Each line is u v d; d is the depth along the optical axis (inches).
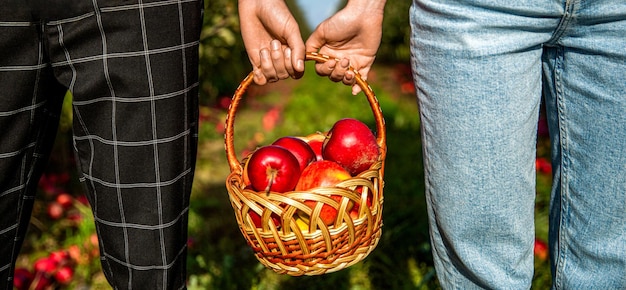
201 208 135.4
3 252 65.6
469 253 61.5
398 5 331.9
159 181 63.2
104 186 63.9
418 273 103.0
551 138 64.5
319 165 63.6
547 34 55.5
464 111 56.2
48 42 59.3
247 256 110.7
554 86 60.0
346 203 59.2
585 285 62.0
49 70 61.6
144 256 65.2
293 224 59.4
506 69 55.0
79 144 64.9
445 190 59.8
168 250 65.7
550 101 62.2
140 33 58.7
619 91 54.6
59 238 121.4
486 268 61.4
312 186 62.3
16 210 65.1
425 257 107.7
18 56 58.6
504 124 56.2
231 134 67.9
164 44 59.6
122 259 66.0
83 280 106.2
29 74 59.6
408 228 115.6
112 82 60.0
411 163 156.0
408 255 108.7
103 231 66.4
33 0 56.5
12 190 63.9
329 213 59.6
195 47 62.3
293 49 65.1
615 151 56.6
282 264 62.2
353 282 102.4
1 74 58.6
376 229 63.9
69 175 142.1
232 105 67.7
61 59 60.2
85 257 109.3
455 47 54.9
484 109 55.8
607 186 58.1
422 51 57.7
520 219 60.1
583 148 58.9
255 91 253.9
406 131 189.8
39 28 58.5
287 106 234.2
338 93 243.3
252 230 61.6
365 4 65.4
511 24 53.7
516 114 56.4
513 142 57.1
